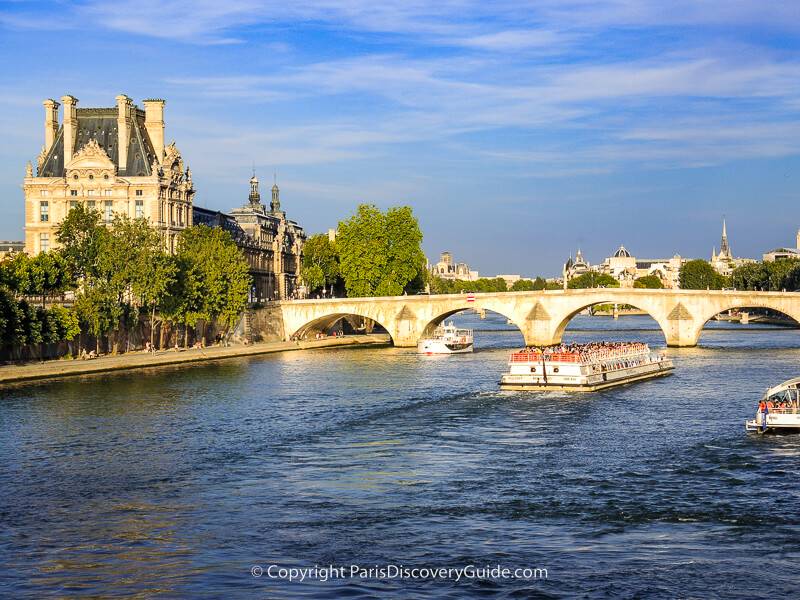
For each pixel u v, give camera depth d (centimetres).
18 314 13175
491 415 9844
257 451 8112
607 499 6550
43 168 19700
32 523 6122
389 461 7700
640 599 4953
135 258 15612
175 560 5475
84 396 11306
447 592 5034
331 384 12581
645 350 13600
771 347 18400
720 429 8919
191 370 14525
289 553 5572
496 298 19175
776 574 5241
